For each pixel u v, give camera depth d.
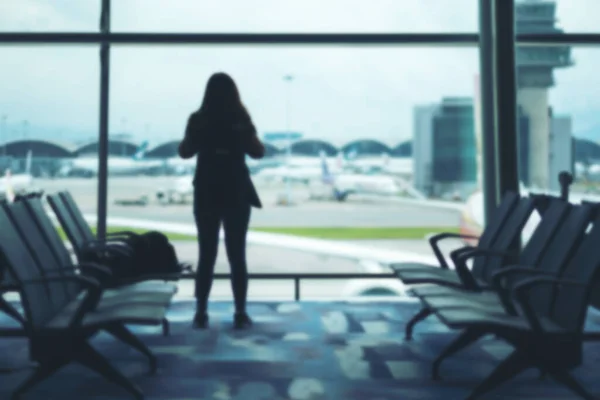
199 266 4.36
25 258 2.78
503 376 2.78
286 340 4.02
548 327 2.71
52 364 2.81
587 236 2.76
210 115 4.18
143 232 4.25
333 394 2.95
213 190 4.20
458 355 3.67
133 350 3.77
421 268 4.07
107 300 3.31
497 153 5.55
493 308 3.16
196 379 3.19
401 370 3.36
